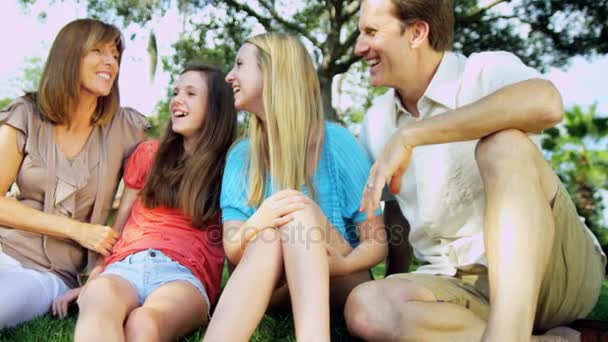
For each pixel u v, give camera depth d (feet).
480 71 6.33
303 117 6.95
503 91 5.14
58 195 7.68
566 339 5.40
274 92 6.90
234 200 6.84
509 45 25.11
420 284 5.58
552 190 5.12
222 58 25.90
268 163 7.03
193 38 25.82
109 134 8.18
